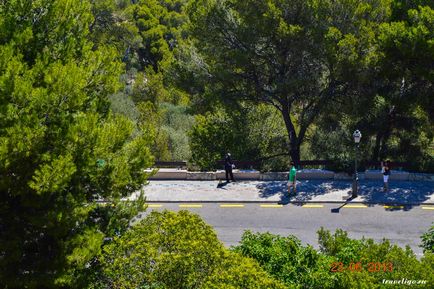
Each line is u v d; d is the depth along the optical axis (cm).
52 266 1205
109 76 1419
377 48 2577
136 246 1128
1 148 1057
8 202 1227
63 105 1184
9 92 1095
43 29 1312
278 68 2780
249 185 2588
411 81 2723
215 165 2761
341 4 2600
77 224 1309
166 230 1165
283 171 2814
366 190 2495
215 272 1085
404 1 2766
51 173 1081
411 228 2147
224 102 2802
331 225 2177
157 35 6091
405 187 2531
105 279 1199
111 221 1373
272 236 1520
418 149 2945
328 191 2491
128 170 1416
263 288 1077
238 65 2702
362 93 2731
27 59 1267
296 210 2312
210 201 2411
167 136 3183
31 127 1098
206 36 2777
